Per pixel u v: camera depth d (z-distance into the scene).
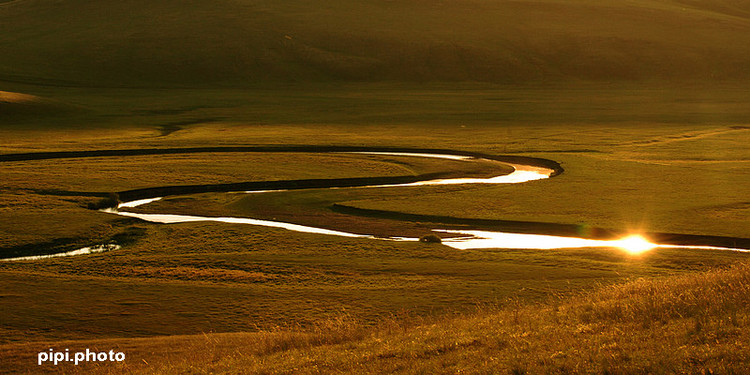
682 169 74.94
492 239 47.56
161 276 38.03
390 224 52.28
